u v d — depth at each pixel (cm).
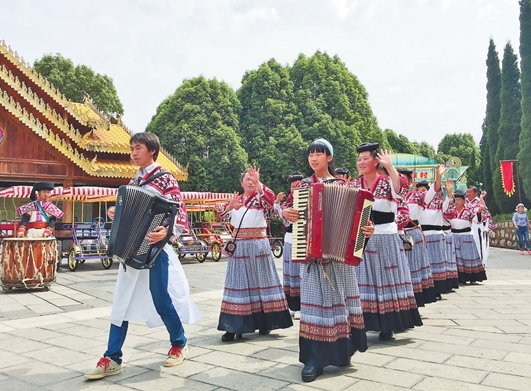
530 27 2423
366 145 471
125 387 347
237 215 512
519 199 2633
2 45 1786
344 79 2938
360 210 342
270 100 2672
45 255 857
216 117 2534
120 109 3234
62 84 2898
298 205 352
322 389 334
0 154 1745
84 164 1855
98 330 543
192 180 2447
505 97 2856
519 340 469
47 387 350
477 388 330
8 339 500
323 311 361
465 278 928
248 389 337
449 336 488
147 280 382
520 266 1323
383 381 348
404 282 474
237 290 490
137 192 354
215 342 481
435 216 768
